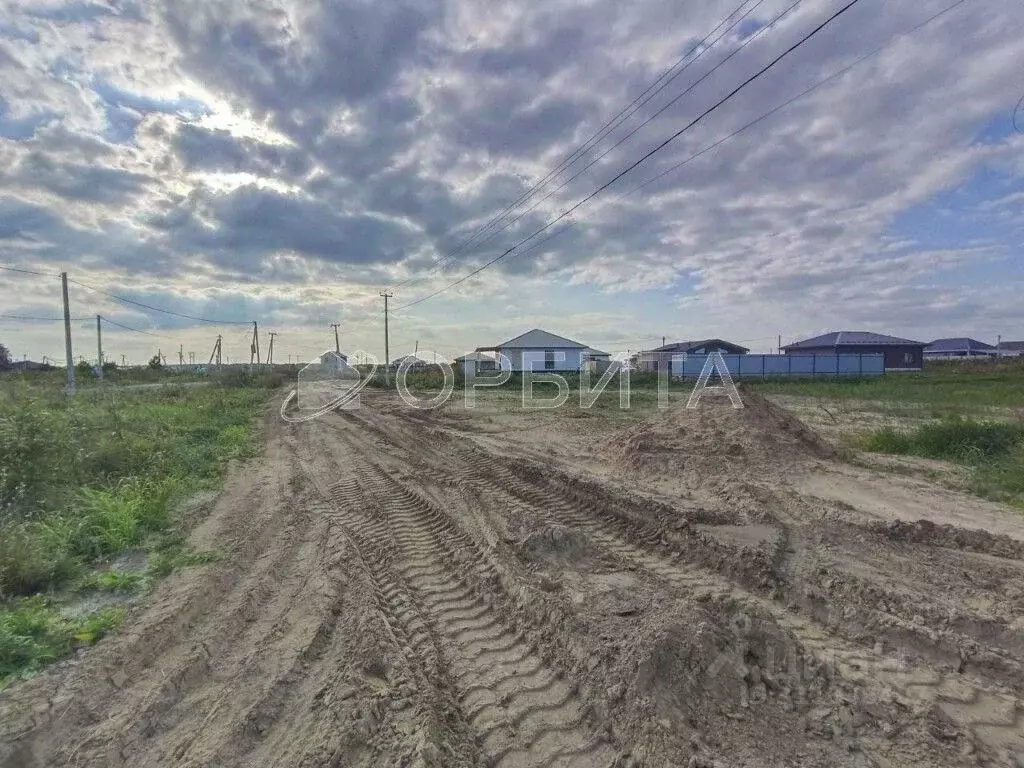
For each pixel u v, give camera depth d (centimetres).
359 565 580
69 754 309
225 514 796
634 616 429
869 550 566
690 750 298
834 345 5753
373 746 307
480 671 390
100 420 1255
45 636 428
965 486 831
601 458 1080
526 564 556
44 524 645
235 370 4597
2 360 4653
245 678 379
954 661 383
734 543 569
